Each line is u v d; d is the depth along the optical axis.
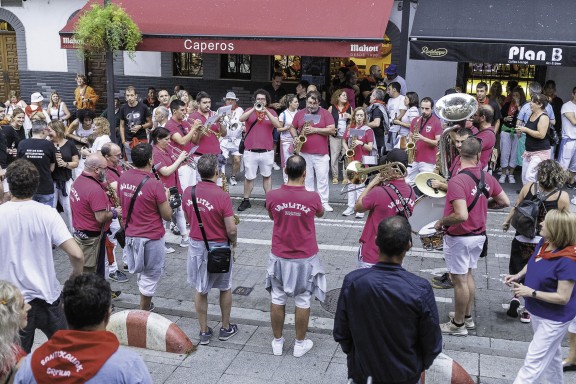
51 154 8.79
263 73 15.80
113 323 6.29
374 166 6.49
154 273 6.73
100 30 11.66
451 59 11.26
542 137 10.30
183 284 7.96
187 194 6.15
